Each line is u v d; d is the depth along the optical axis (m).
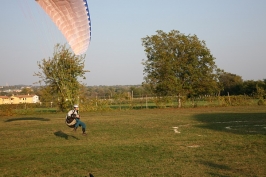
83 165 10.12
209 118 25.27
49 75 38.44
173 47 45.72
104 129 19.53
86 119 27.33
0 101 87.69
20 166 10.24
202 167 9.45
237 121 22.53
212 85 45.22
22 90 112.25
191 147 12.62
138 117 28.22
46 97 40.09
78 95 40.00
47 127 21.91
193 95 46.22
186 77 45.09
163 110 38.91
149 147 12.74
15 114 38.56
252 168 9.20
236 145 12.71
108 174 8.98
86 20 15.69
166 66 44.66
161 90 45.75
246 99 46.22
